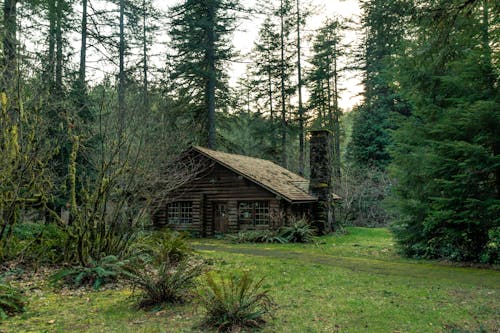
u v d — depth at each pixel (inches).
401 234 552.1
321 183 893.2
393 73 548.1
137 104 435.5
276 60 1406.3
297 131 1411.2
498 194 458.6
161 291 277.0
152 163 436.5
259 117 1478.8
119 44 906.7
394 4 318.7
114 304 282.0
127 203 412.5
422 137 539.5
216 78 1079.6
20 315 255.0
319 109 1510.8
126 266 319.6
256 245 702.5
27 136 376.5
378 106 1357.0
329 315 257.4
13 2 490.9
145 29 1013.2
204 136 1104.8
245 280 245.1
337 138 1537.9
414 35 370.9
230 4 1013.2
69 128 393.1
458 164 455.5
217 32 1058.1
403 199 553.9
